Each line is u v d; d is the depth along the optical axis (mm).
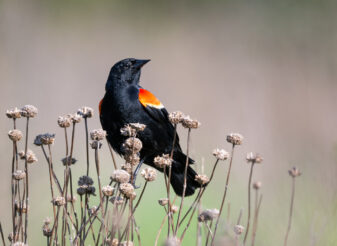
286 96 19734
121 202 4531
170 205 4816
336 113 18750
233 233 5434
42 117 16812
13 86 18547
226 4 28594
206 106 19125
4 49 20672
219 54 24453
